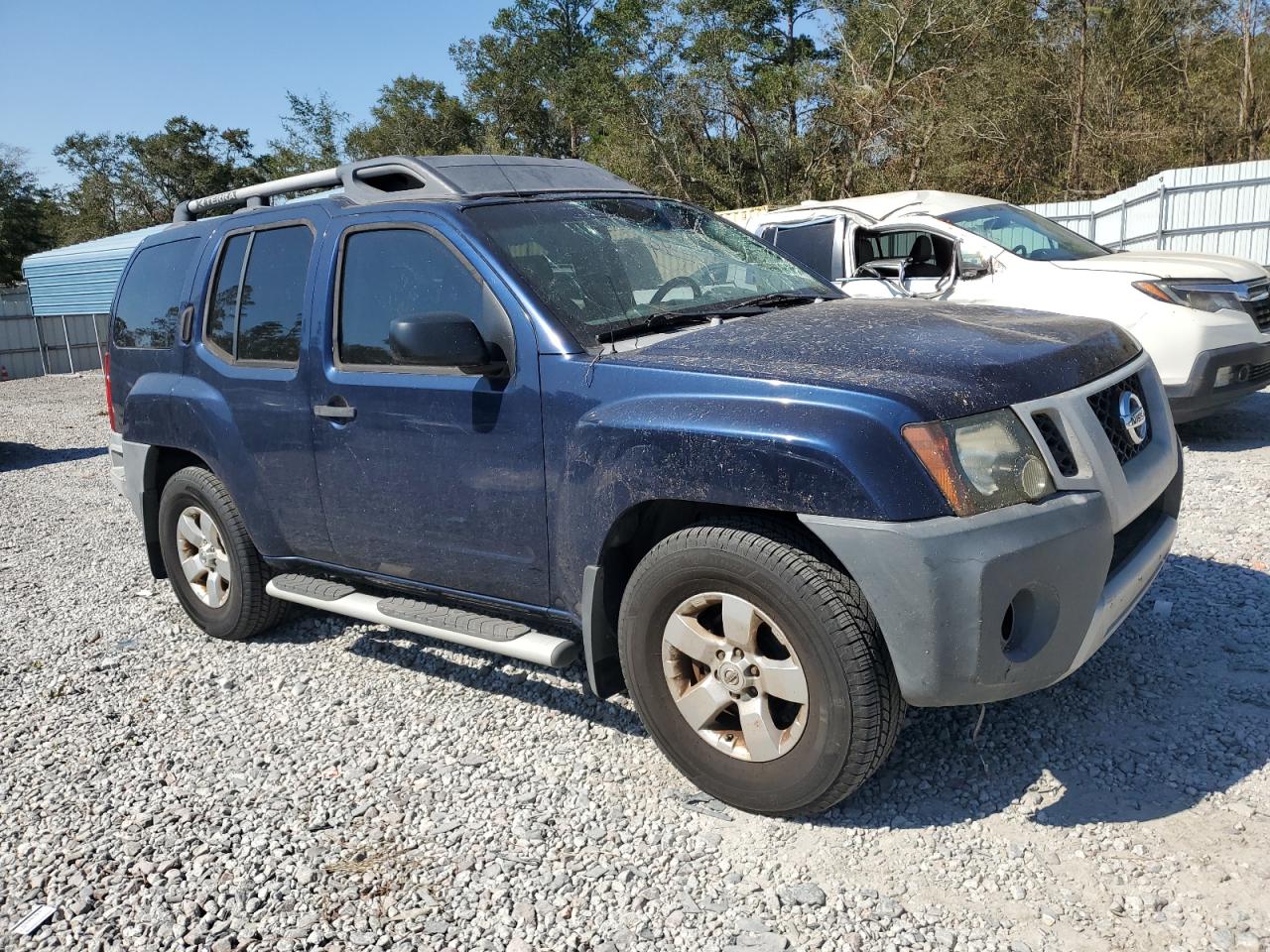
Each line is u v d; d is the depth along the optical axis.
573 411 3.16
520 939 2.59
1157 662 3.85
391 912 2.74
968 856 2.80
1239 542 5.18
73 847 3.17
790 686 2.84
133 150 69.12
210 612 4.87
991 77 29.11
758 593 2.83
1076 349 3.09
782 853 2.88
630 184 4.48
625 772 3.39
